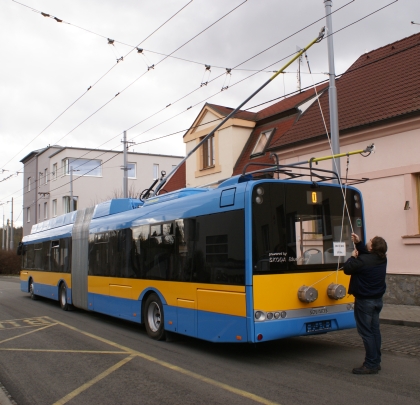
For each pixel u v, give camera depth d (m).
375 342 6.15
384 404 4.94
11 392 5.76
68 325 11.01
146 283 9.04
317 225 7.21
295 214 6.98
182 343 8.52
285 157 15.77
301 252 6.93
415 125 11.97
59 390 5.79
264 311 6.43
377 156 12.87
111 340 8.97
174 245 8.20
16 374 6.59
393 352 7.42
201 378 6.10
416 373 6.16
